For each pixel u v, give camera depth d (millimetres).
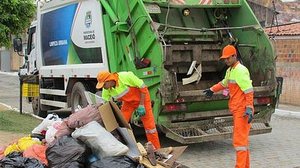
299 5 16328
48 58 11070
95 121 5438
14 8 9906
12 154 5434
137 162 5070
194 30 8219
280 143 8461
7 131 8805
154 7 8023
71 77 9797
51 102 11250
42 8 11242
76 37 9500
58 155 5074
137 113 7020
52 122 6262
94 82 9273
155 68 7234
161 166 5148
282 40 13656
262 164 6934
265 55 8109
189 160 7156
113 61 8219
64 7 10023
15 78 26984
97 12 8617
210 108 7758
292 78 13461
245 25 8555
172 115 7402
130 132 5410
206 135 7332
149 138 7035
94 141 5113
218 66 8703
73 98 9805
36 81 11797
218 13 8922
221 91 7191
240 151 5977
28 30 12641
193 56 8328
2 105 13820
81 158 5055
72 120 5664
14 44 12688
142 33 7520
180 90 7957
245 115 5930
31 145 5695
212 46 8609
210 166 6793
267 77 8062
